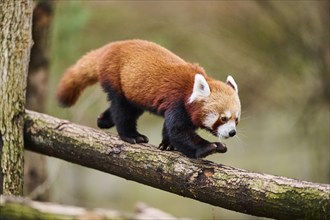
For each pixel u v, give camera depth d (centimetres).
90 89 1395
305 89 1883
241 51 1852
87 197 1880
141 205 858
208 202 718
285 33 1855
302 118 1886
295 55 1869
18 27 835
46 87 1120
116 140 800
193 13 1828
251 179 679
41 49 1093
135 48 845
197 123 787
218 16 1838
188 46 1823
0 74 824
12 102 832
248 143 2072
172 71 805
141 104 821
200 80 776
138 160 765
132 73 822
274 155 2061
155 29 1781
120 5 1723
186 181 724
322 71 1847
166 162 746
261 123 2072
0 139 821
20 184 836
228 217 1764
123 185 1977
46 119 851
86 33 1616
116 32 1722
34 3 1059
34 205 538
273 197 654
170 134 783
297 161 1998
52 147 838
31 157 1088
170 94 792
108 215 532
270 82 1884
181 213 1838
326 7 1828
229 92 801
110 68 847
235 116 791
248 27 1847
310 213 634
